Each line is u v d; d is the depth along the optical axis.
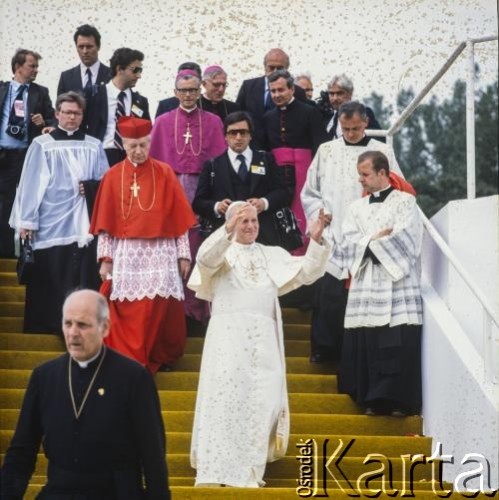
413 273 35.47
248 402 32.03
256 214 33.09
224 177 37.34
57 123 38.81
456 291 34.75
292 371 36.88
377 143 38.47
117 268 35.38
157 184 35.97
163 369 36.09
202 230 37.41
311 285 39.25
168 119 39.69
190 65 41.41
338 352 36.72
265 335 32.44
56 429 24.16
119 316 35.22
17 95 41.81
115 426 24.05
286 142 39.81
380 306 35.03
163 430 24.45
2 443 33.03
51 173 37.47
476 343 33.56
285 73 39.75
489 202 34.12
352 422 34.62
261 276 32.81
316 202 38.19
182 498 29.27
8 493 24.16
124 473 24.05
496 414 31.22
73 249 37.19
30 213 37.09
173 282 35.50
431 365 34.66
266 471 33.00
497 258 33.44
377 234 35.25
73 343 24.09
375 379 34.88
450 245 35.50
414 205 35.62
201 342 37.69
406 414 34.88
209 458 31.56
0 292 39.91
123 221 35.62
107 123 40.25
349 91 40.78
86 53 42.19
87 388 24.23
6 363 35.91
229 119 37.38
